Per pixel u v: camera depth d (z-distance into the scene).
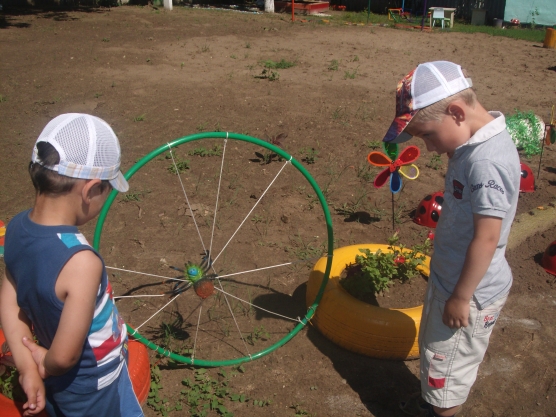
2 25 14.61
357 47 13.81
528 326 3.80
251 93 8.91
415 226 5.02
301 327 3.48
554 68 12.13
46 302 1.72
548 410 3.12
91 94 8.66
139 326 3.36
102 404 1.97
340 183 5.80
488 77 11.09
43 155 1.71
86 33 13.93
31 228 1.75
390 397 3.14
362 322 3.37
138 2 20.66
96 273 1.76
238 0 24.55
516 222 4.99
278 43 13.82
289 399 3.11
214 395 3.09
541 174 6.18
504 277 2.49
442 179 6.01
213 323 3.68
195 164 6.12
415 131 2.36
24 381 1.81
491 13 21.34
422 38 16.02
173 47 12.55
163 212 5.06
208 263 3.42
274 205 5.28
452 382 2.63
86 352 1.86
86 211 1.82
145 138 6.85
